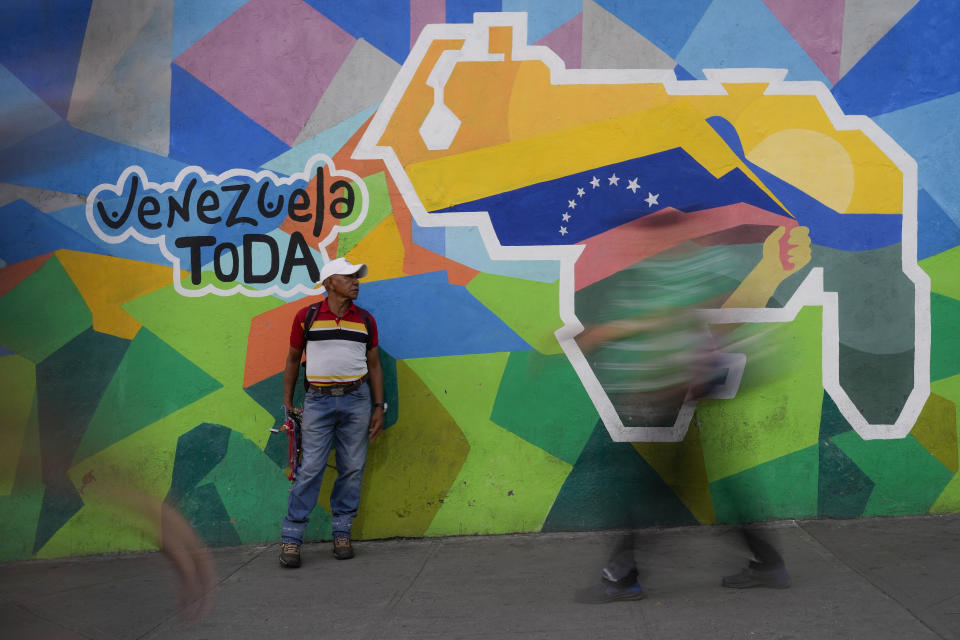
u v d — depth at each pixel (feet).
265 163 17.34
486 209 17.34
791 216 17.33
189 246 17.37
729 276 17.31
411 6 17.25
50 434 17.25
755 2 17.24
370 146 17.34
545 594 13.94
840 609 12.52
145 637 12.93
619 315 13.80
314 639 12.57
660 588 13.79
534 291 17.35
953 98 17.29
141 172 17.33
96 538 17.33
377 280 17.38
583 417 17.38
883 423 17.42
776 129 17.33
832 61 17.26
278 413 17.52
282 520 17.29
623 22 17.25
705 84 17.30
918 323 17.39
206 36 17.24
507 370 17.40
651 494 17.31
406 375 17.40
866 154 17.33
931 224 17.37
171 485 17.47
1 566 16.81
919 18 17.24
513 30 17.24
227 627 13.17
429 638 12.36
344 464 16.56
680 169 17.33
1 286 17.10
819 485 17.39
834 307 17.35
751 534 13.61
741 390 17.25
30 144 17.11
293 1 17.25
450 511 17.48
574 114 17.31
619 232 17.33
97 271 17.33
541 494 17.46
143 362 17.40
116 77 17.25
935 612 12.29
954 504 17.44
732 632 11.83
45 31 17.17
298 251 17.39
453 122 17.31
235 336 17.47
